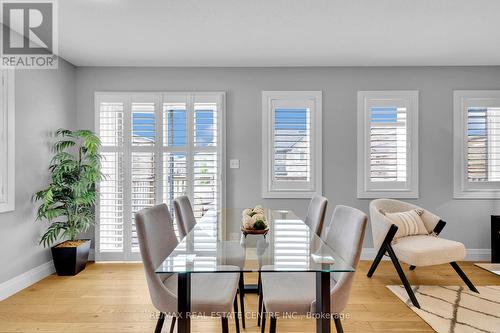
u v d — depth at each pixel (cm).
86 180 326
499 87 384
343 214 187
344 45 320
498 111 384
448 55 350
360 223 157
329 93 388
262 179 387
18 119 290
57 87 348
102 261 377
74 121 381
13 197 279
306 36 298
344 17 260
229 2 237
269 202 388
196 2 237
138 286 297
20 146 292
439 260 272
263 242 185
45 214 304
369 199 387
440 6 243
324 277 141
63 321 229
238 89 388
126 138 381
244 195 388
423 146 387
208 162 383
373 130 387
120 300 265
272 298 159
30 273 303
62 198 321
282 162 387
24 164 297
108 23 271
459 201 385
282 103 387
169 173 382
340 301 155
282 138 387
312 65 382
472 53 344
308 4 240
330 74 388
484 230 384
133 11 250
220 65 382
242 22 270
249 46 323
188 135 382
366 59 362
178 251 168
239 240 191
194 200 381
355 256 155
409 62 372
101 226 378
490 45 321
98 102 381
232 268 139
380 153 386
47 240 307
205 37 300
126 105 381
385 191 385
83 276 325
